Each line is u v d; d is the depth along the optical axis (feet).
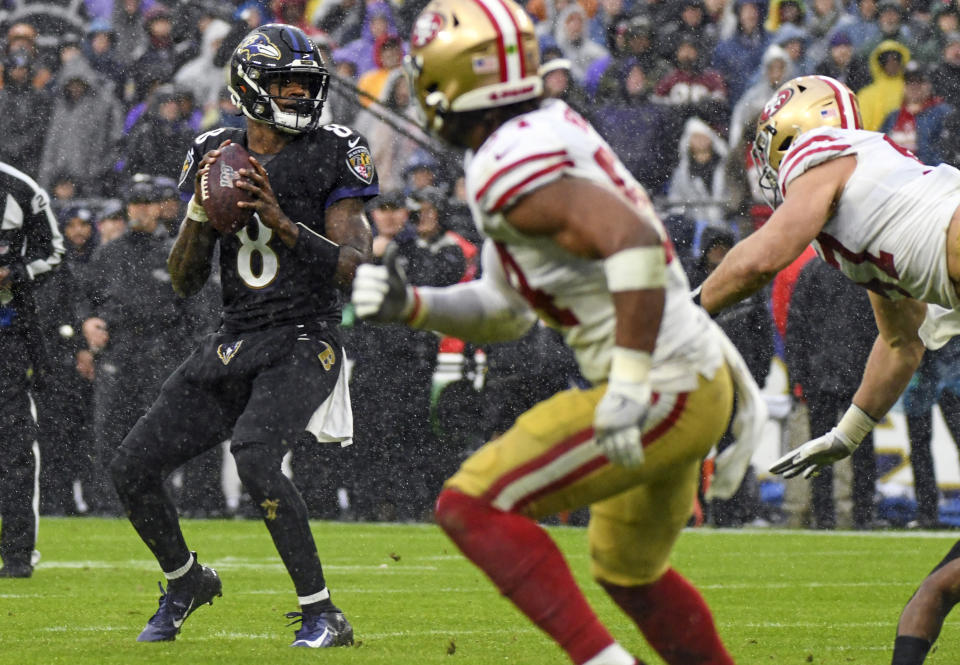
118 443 104.27
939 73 124.88
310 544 48.65
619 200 29.60
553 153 29.86
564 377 101.91
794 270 102.22
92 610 59.82
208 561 81.46
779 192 45.62
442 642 50.93
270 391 48.93
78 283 105.09
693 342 31.42
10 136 127.34
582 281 31.07
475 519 31.45
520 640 51.60
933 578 40.16
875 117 122.62
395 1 134.72
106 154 126.93
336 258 48.98
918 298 43.14
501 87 31.81
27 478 72.28
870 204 42.14
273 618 57.52
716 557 84.79
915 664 39.29
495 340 35.68
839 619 59.26
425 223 99.66
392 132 125.08
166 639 50.37
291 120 50.16
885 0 125.90
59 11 135.23
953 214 41.45
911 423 101.04
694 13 124.47
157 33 130.41
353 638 50.44
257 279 50.11
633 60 120.57
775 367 104.17
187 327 103.09
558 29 128.47
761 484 104.73
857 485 102.01
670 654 35.65
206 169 49.24
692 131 117.60
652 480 32.01
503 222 30.37
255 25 129.59
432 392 103.09
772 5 125.08
